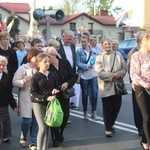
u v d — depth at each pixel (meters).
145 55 5.73
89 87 8.73
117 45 8.38
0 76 6.34
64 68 6.61
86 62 8.59
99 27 59.72
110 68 7.11
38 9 14.78
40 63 5.75
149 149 5.88
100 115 9.34
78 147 6.51
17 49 11.18
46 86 5.73
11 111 9.84
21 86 6.22
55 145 6.54
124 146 6.54
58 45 7.33
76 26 58.25
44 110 5.76
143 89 5.73
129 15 26.70
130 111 9.73
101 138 7.08
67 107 6.61
